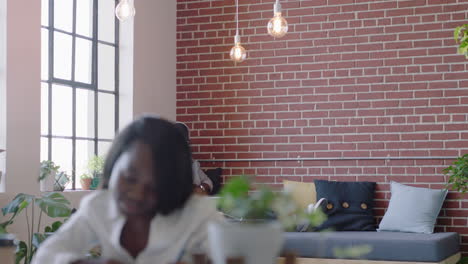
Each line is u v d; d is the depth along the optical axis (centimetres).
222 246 106
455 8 633
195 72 715
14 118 501
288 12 684
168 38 712
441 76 634
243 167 693
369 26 657
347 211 623
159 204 124
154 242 128
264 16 693
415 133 639
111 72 657
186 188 127
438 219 623
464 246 614
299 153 674
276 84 685
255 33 695
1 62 497
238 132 696
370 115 654
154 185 121
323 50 671
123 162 121
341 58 665
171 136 124
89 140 628
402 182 641
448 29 634
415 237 525
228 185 109
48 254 126
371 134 653
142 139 122
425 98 638
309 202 641
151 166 120
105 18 653
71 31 609
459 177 554
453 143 628
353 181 654
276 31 521
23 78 511
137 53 662
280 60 685
